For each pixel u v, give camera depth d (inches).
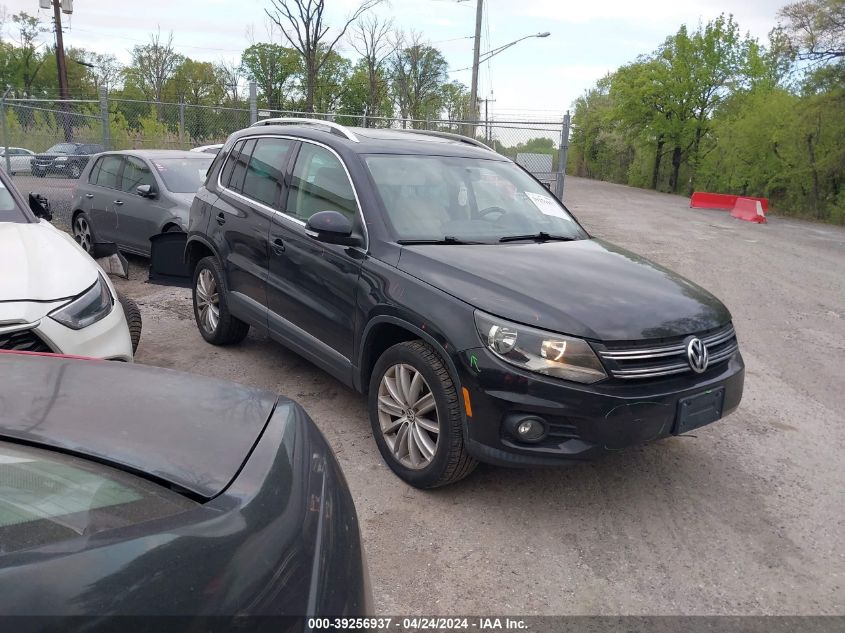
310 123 200.7
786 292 385.1
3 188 187.6
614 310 129.0
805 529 135.3
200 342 236.5
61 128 704.4
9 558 48.9
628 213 924.0
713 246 580.4
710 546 128.0
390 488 143.6
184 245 234.5
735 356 146.3
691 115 1781.5
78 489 59.1
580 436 123.0
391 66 1979.6
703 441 175.3
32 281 140.0
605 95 2871.6
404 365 142.0
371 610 66.4
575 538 128.8
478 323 127.3
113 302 154.7
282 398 86.7
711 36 1718.8
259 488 64.2
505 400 123.0
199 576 52.1
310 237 171.2
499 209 177.3
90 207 390.0
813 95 1062.4
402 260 146.9
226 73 2038.6
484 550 123.7
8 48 2564.0
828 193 1058.1
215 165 227.9
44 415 70.0
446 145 195.5
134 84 2364.7
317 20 1242.6
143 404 75.9
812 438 180.1
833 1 1002.7
